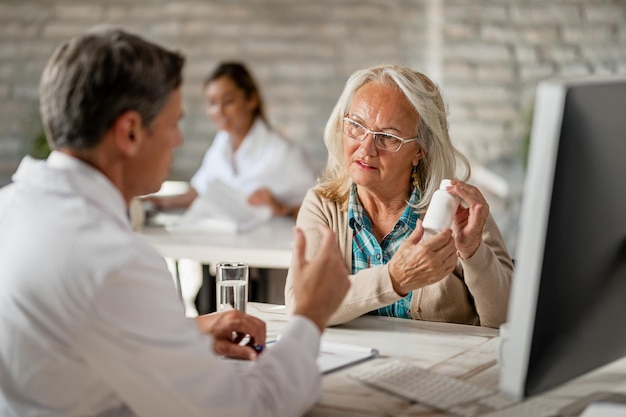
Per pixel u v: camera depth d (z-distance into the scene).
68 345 1.15
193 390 1.15
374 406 1.27
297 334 1.26
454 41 5.34
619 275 1.20
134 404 1.18
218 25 5.47
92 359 1.15
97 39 1.19
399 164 1.87
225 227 3.24
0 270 1.18
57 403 1.19
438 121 1.89
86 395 1.20
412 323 1.81
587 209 1.11
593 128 1.08
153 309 1.14
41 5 5.42
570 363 1.18
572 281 1.12
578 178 1.08
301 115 5.53
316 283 1.29
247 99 3.78
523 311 1.09
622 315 1.24
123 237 1.15
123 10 5.45
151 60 1.20
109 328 1.13
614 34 5.27
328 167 2.04
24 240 1.17
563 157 1.05
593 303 1.17
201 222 3.27
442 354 1.56
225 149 3.86
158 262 1.20
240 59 5.49
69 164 1.21
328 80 5.50
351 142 1.87
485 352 1.58
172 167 5.54
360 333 1.72
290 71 5.50
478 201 1.72
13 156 5.47
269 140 3.80
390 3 5.44
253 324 1.54
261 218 3.47
